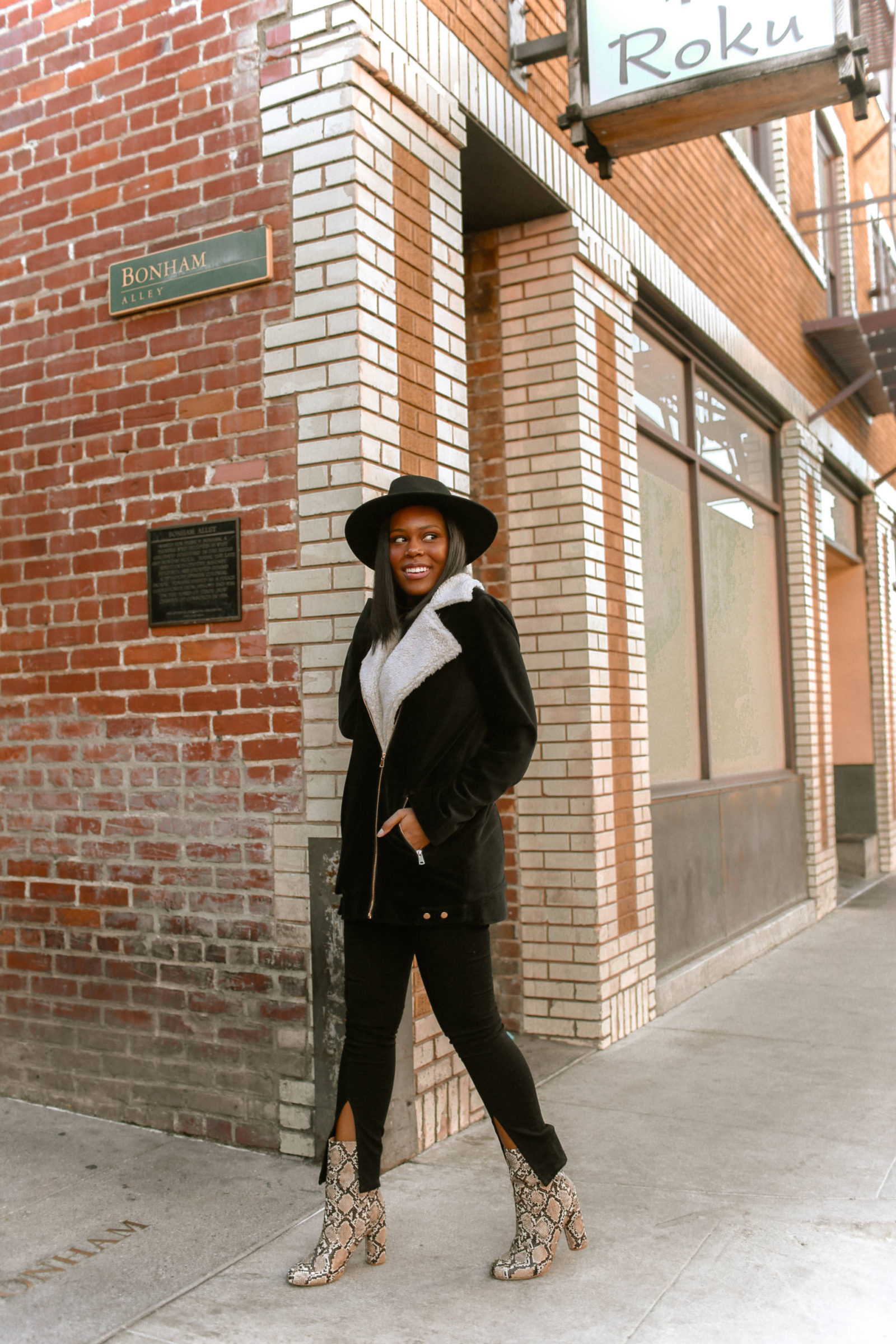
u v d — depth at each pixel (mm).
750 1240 2814
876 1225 2895
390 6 3574
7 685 4020
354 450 3326
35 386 3984
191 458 3639
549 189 4762
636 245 5672
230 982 3510
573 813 4824
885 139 13086
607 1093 4113
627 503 5383
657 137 4523
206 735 3582
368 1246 2688
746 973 6375
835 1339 2338
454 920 2547
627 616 5285
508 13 4539
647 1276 2627
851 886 10188
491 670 2576
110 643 3793
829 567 11641
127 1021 3719
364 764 2666
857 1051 4641
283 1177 3240
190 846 3605
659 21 4227
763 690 8125
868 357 9797
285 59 3500
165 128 3732
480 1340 2352
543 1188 2658
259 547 3496
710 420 7270
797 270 9125
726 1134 3629
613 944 4891
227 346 3582
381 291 3463
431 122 3809
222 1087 3520
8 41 4078
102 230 3852
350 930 2686
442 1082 3590
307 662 3391
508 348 5098
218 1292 2576
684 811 6039
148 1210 3031
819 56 3963
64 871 3875
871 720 11703
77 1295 2566
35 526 3971
